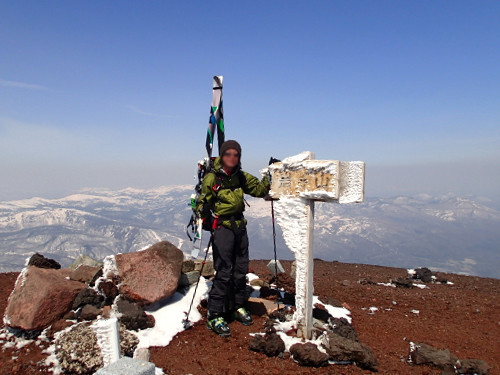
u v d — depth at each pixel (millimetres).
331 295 4934
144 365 2363
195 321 3787
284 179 3535
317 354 3043
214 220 3611
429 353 3125
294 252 3473
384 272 6852
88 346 2963
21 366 2924
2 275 5438
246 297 3852
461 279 6480
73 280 4219
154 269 3990
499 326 4016
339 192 3188
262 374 2922
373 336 3650
